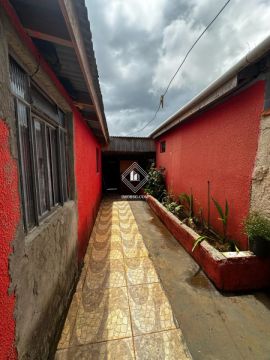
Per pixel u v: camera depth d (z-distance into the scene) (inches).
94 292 86.0
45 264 57.2
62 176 87.5
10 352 36.6
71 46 48.6
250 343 61.0
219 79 95.5
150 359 56.2
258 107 88.3
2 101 36.0
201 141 147.6
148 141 316.5
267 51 70.2
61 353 58.3
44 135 67.9
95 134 196.9
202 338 62.8
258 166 89.2
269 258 85.4
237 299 80.7
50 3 39.6
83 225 123.0
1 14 36.0
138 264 109.9
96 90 87.9
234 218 108.6
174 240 144.6
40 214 63.1
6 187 36.9
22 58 48.1
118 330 65.9
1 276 34.5
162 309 75.3
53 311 63.1
